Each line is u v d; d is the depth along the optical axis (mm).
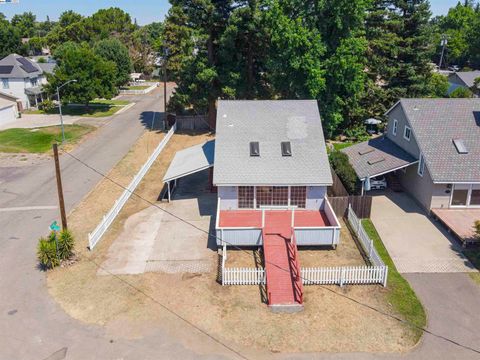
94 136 50938
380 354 17000
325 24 41281
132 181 34031
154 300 20281
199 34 46469
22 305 20016
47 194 33531
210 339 17844
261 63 50750
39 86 71375
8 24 118250
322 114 42469
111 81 65375
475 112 31062
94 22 110688
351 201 28016
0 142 47781
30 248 25250
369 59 48562
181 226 27656
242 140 28125
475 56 100750
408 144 31641
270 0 40969
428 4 47906
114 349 17328
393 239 25672
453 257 23734
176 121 54656
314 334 18062
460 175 27109
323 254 24094
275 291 20609
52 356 16953
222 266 21703
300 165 26812
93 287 21312
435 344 17500
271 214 27016
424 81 50344
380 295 20562
